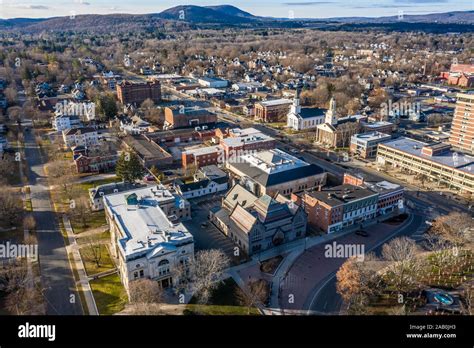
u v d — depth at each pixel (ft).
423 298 358.23
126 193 488.44
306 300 361.71
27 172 649.61
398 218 509.76
